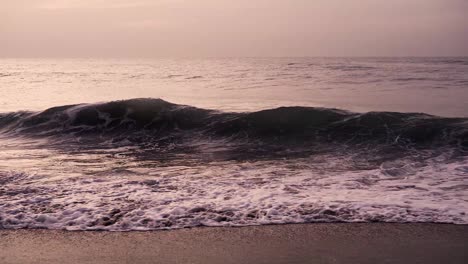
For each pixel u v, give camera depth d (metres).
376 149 11.39
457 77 32.38
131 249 5.18
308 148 11.91
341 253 5.02
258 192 7.38
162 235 5.59
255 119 13.88
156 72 50.66
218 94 25.55
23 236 5.58
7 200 6.95
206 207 6.57
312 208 6.50
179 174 8.92
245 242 5.36
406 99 21.44
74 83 35.56
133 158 10.84
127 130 14.50
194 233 5.65
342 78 34.62
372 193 7.32
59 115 15.46
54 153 11.55
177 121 14.56
